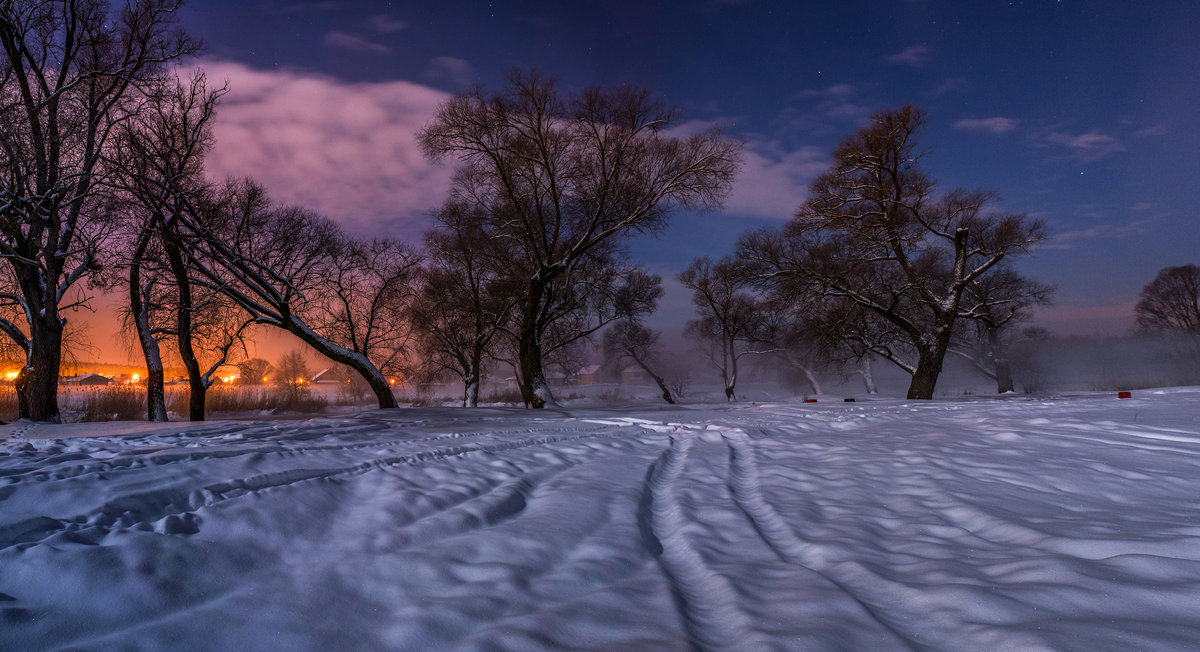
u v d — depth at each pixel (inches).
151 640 101.0
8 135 598.9
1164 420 421.7
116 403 960.9
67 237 702.5
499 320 1081.4
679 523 185.5
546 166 839.7
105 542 140.2
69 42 681.6
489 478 238.1
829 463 285.6
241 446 298.2
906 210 1064.8
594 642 102.7
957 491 213.0
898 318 1072.8
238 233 719.1
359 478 223.5
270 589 126.0
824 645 98.2
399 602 122.2
